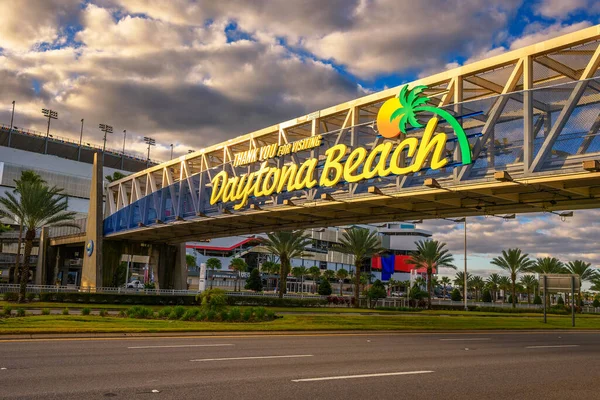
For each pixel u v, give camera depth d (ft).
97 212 209.36
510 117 83.92
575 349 68.08
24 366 37.04
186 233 183.73
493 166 79.30
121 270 293.43
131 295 166.61
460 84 86.33
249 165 123.13
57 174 439.22
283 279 209.26
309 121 113.09
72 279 372.58
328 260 542.57
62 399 27.12
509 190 81.66
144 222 171.63
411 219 111.75
